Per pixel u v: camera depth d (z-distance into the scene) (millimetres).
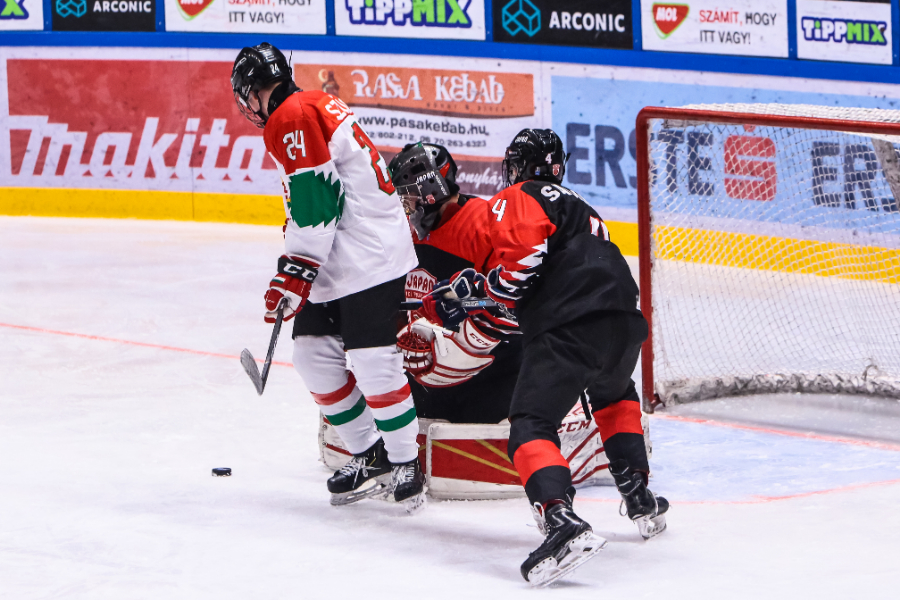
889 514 7945
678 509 8328
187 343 14797
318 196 7438
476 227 8531
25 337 15055
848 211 17031
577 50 22578
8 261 20719
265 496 8688
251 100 7793
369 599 6398
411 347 8797
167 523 7949
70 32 25656
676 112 11672
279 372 13297
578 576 6770
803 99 21328
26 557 7180
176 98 25391
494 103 23500
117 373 13172
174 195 25766
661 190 15633
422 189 8570
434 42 23766
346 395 8305
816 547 7227
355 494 8414
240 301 17562
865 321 14969
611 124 22516
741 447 10289
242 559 7164
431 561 7129
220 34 24969
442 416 9289
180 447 10125
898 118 11164
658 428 11086
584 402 7266
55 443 10172
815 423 11180
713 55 21688
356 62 24469
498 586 6613
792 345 14148
